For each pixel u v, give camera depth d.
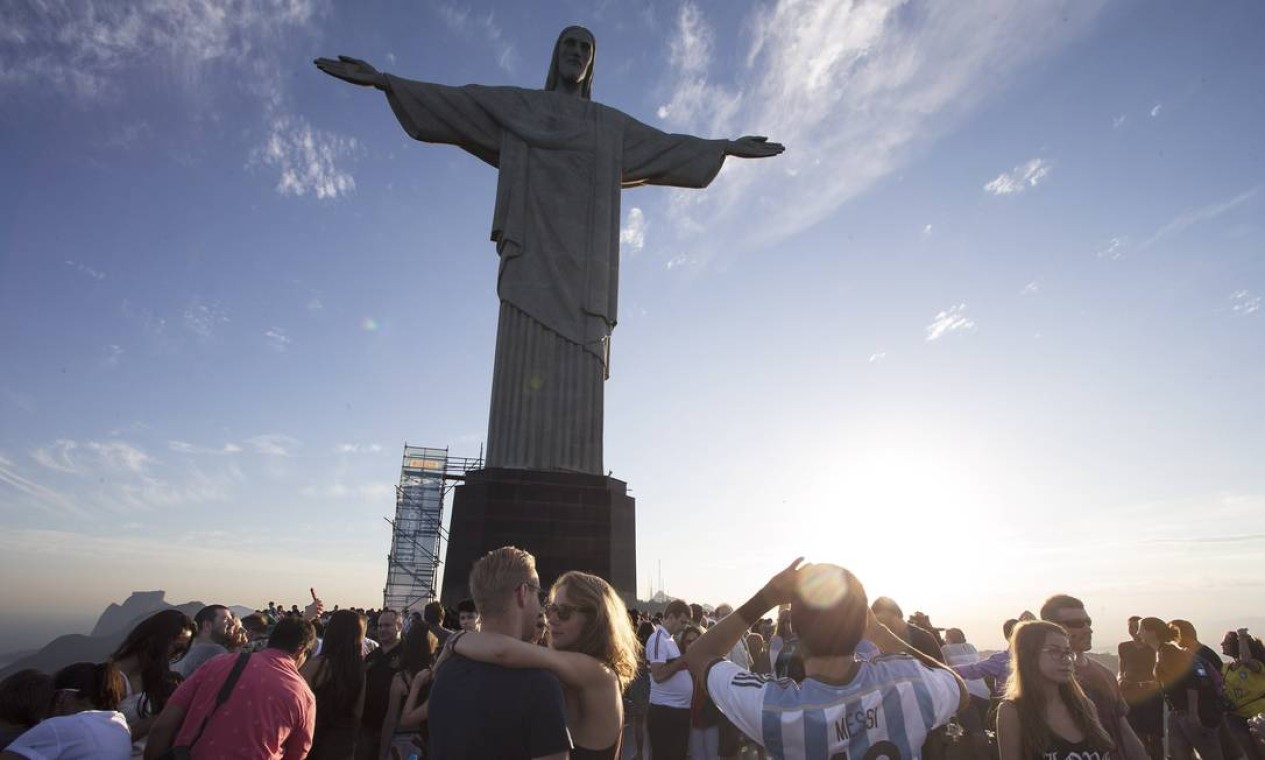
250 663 5.69
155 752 5.43
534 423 24.20
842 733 3.45
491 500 22.66
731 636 3.90
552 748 3.59
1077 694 5.02
